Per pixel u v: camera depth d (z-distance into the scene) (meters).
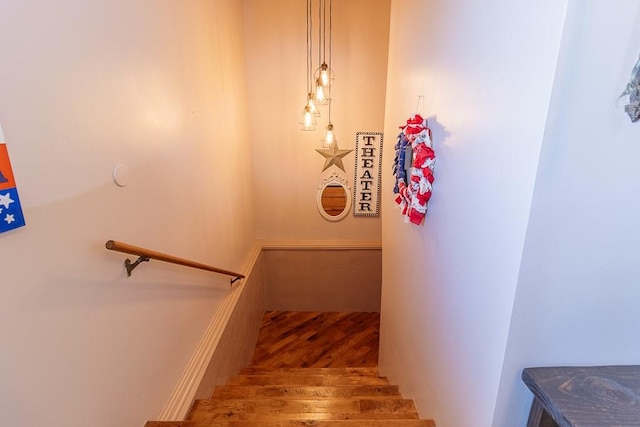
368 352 3.55
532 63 0.74
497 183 0.91
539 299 0.83
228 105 2.72
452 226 1.24
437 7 1.41
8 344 0.77
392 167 2.29
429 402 1.50
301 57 3.50
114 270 1.16
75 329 0.98
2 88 0.75
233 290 2.79
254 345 3.54
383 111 3.66
